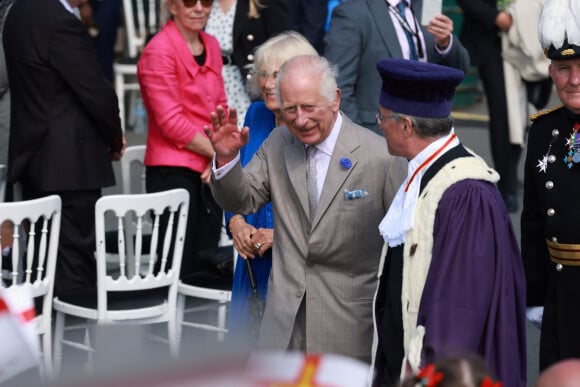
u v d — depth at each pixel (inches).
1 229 681.6
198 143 774.5
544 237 492.7
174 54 772.0
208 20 909.2
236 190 492.1
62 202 763.4
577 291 463.5
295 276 490.0
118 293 720.3
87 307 690.2
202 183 786.8
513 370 403.5
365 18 803.4
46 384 117.4
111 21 1371.8
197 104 782.5
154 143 790.5
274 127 581.3
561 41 443.8
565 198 465.1
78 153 758.5
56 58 739.4
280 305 490.6
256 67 561.9
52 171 753.0
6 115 871.1
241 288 566.3
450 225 399.9
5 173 784.9
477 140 1590.8
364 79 812.6
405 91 416.2
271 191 503.5
